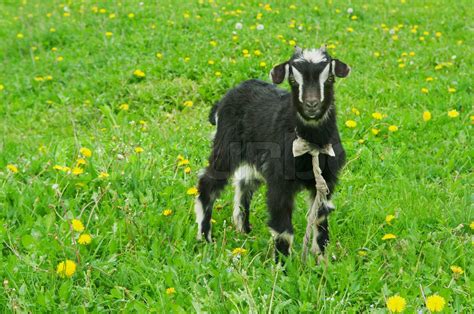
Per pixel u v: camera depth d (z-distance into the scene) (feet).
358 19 19.86
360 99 13.16
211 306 8.02
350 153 11.25
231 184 9.91
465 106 12.75
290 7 20.08
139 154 10.57
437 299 7.69
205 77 14.83
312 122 8.56
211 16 19.44
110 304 8.29
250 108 9.45
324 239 8.98
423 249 8.95
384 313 8.03
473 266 8.61
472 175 10.75
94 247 8.95
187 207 9.86
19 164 10.53
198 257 8.90
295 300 8.30
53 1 23.41
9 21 21.63
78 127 13.08
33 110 14.33
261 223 9.93
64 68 16.58
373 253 8.92
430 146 11.55
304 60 8.47
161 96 14.10
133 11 20.20
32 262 8.54
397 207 9.86
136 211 9.55
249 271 8.73
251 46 16.43
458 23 19.11
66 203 9.63
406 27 18.94
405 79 14.61
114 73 15.71
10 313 8.11
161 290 8.32
